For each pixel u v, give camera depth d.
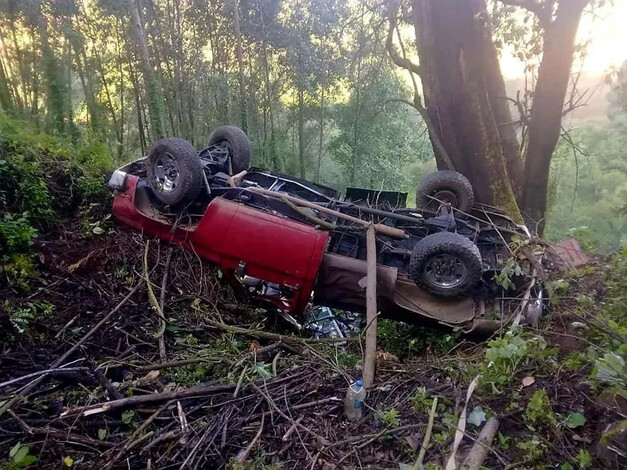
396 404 2.83
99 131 15.01
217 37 18.36
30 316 3.64
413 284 4.73
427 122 7.77
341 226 4.79
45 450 2.51
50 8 14.38
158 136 13.85
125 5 14.32
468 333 4.43
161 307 4.15
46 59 14.41
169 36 16.84
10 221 4.32
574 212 13.15
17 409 2.77
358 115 16.75
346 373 3.19
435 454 2.40
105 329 3.82
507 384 2.82
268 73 18.56
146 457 2.50
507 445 2.37
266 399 2.83
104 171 5.97
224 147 5.95
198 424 2.71
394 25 9.55
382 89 16.92
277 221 4.62
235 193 5.04
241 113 16.72
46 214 4.81
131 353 3.60
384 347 4.91
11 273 3.99
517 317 3.81
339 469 2.37
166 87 16.58
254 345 3.94
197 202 5.10
